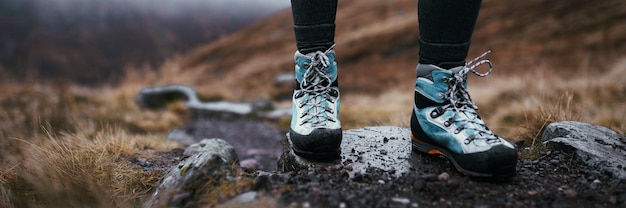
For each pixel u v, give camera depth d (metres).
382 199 1.35
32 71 8.79
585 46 17.86
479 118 1.60
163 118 7.14
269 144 5.51
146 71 12.50
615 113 4.36
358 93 17.31
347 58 25.95
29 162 1.93
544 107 2.86
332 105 1.72
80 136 2.72
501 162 1.45
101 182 1.75
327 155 1.67
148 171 2.02
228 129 6.76
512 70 16.41
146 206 1.54
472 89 8.13
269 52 35.94
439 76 1.59
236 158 2.56
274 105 9.27
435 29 1.52
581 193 1.44
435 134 1.64
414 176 1.55
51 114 5.44
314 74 1.71
